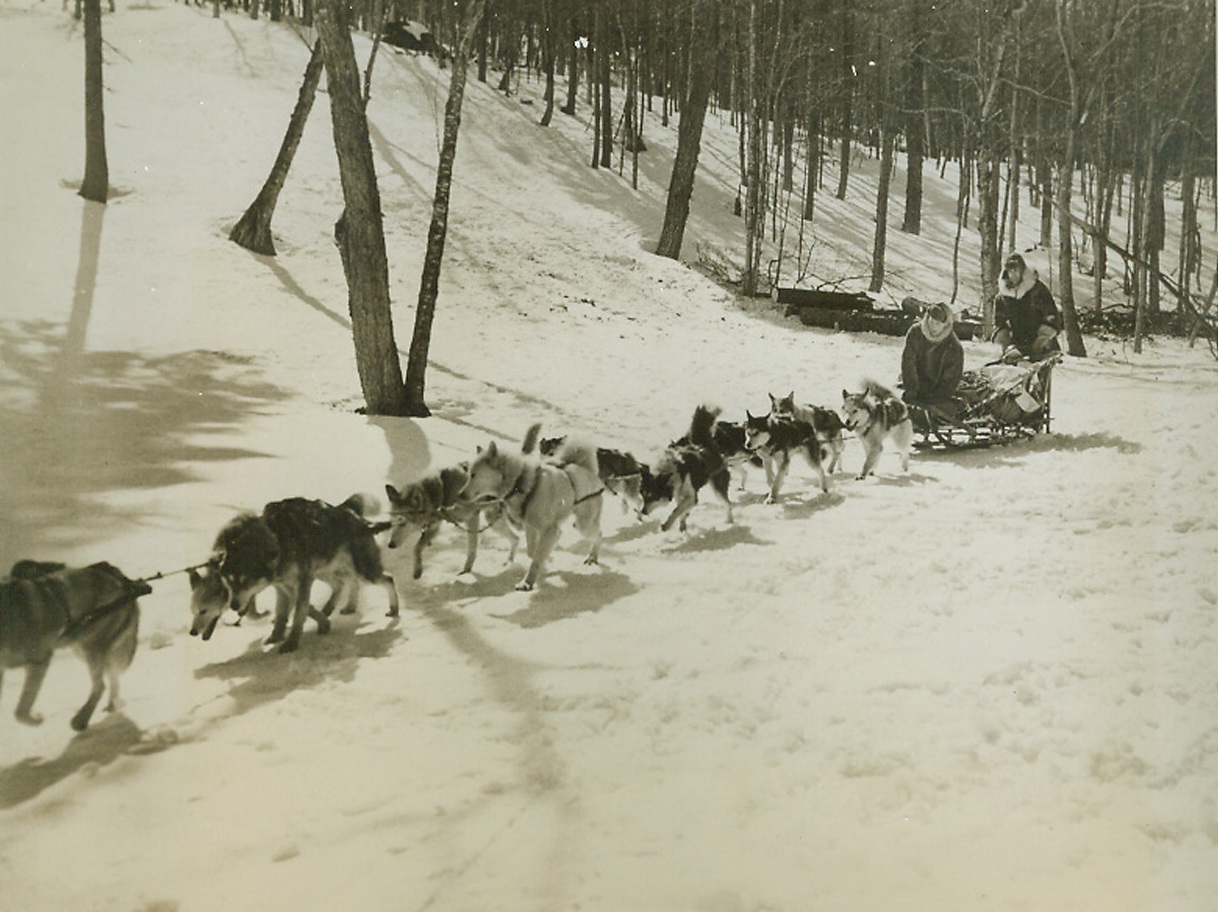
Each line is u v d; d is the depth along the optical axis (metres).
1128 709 5.38
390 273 22.66
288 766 5.04
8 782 4.87
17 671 6.30
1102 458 13.15
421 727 5.50
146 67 30.58
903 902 3.78
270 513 6.67
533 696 5.91
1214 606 7.14
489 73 39.50
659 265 27.78
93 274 18.88
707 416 10.34
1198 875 3.83
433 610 7.65
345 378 16.61
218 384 15.29
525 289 23.91
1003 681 5.86
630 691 5.94
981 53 30.20
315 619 7.04
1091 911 3.65
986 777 4.72
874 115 43.97
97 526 8.98
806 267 30.52
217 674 6.34
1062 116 34.44
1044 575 8.06
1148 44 28.47
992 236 25.83
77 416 12.83
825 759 5.00
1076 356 24.12
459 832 4.38
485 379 18.16
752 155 27.53
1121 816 4.33
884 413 12.42
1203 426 15.02
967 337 25.84
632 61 37.59
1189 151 32.03
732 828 4.39
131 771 4.95
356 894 3.89
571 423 15.55
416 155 29.69
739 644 6.71
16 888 3.94
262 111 29.03
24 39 30.58
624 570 8.71
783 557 8.95
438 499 7.95
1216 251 40.97
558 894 3.88
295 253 22.08
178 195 23.28
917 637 6.70
